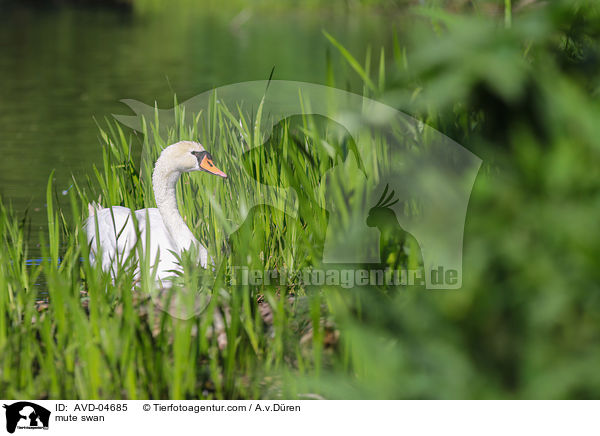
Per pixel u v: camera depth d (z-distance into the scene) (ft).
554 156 11.66
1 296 23.03
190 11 195.93
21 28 156.97
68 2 206.28
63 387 20.89
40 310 28.07
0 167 55.42
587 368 10.80
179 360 19.58
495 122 12.41
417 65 11.52
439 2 17.61
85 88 91.30
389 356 12.24
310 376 19.56
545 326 11.22
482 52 11.24
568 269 11.36
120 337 20.83
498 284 11.74
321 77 89.20
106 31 153.17
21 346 22.00
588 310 11.20
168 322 23.68
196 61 110.42
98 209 35.45
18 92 88.99
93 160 57.77
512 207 11.84
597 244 11.19
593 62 12.93
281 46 122.83
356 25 146.82
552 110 11.54
